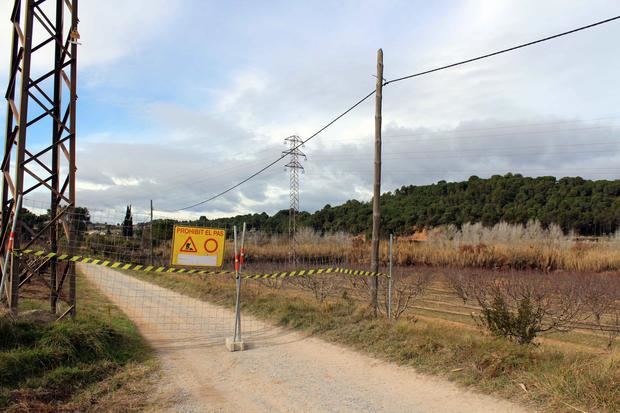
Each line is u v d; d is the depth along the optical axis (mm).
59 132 8422
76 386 5488
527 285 12852
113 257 9633
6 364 5316
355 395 5328
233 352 7434
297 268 16359
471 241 34781
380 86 10602
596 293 13070
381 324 8203
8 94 8047
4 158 8008
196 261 8219
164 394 5406
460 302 17562
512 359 5652
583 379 4703
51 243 8164
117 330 7711
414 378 5852
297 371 6324
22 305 8555
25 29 7535
